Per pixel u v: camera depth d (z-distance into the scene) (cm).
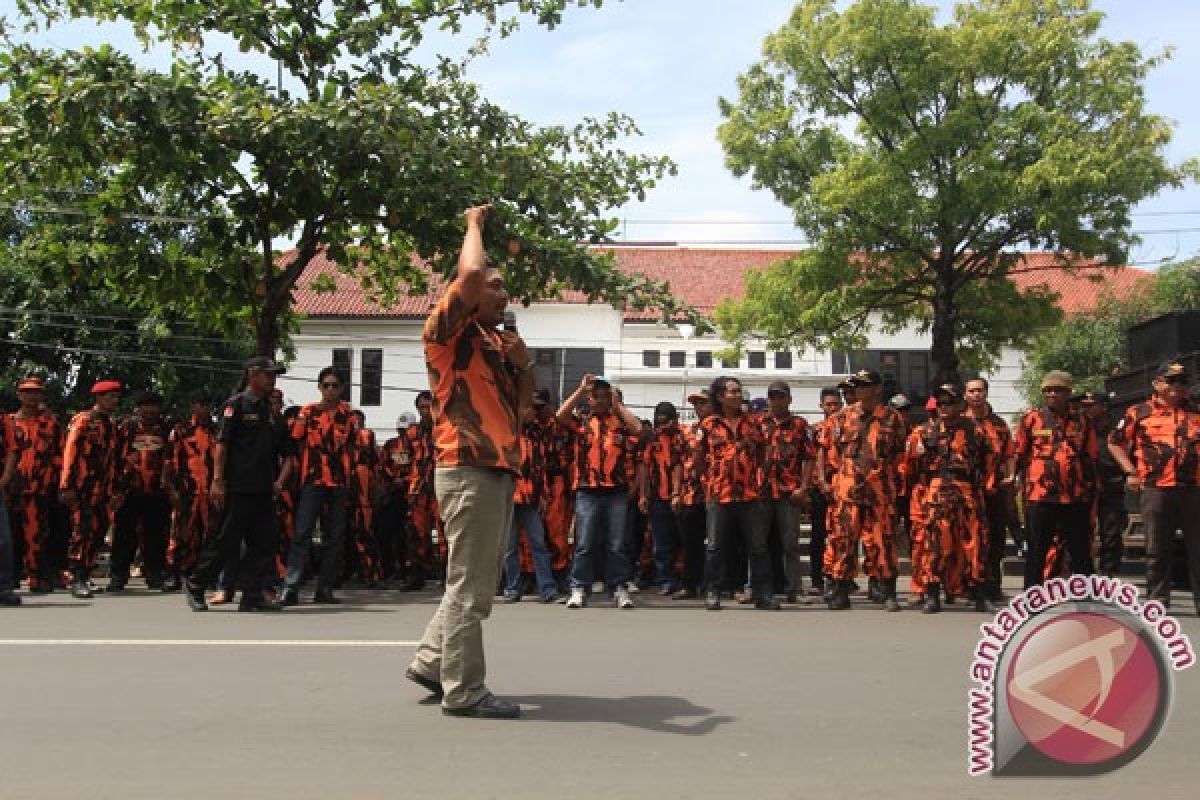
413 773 407
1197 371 1212
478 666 498
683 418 3903
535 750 441
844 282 2242
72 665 620
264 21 1164
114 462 1090
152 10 1166
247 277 1245
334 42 1215
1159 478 955
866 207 2128
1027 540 952
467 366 503
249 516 912
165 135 1014
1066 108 2133
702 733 473
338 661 635
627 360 4116
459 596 499
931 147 2117
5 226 2083
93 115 989
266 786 391
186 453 1096
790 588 1032
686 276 4341
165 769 412
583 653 679
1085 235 2091
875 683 588
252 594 914
